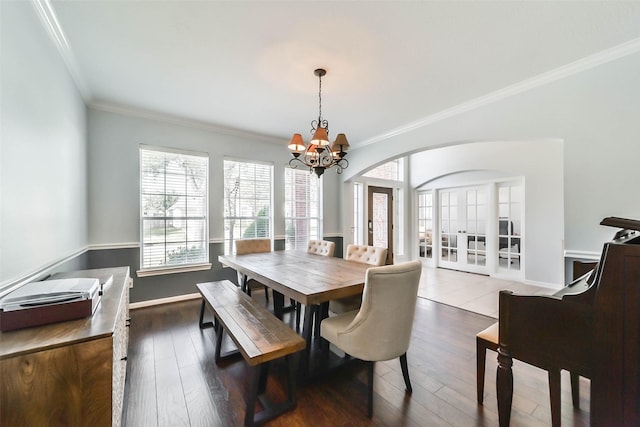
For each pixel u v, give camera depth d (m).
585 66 2.24
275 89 2.72
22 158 1.44
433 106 3.13
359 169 4.73
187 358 2.19
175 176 3.62
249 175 4.25
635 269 1.01
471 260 5.43
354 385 1.87
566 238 2.40
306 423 1.51
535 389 1.80
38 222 1.64
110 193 3.14
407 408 1.63
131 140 3.28
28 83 1.51
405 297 1.63
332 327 1.80
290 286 1.83
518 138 2.66
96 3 1.60
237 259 2.99
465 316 3.13
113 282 1.83
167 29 1.85
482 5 1.63
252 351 1.46
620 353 1.04
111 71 2.38
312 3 1.62
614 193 2.16
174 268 3.54
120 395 1.43
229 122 3.67
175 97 2.90
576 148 2.33
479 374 1.67
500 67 2.33
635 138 2.06
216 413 1.58
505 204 4.95
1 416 0.91
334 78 2.51
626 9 1.66
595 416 1.09
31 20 1.54
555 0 1.59
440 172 5.74
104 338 1.05
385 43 2.00
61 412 0.98
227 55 2.15
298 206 4.77
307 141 4.54
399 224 6.43
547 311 1.21
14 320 1.06
